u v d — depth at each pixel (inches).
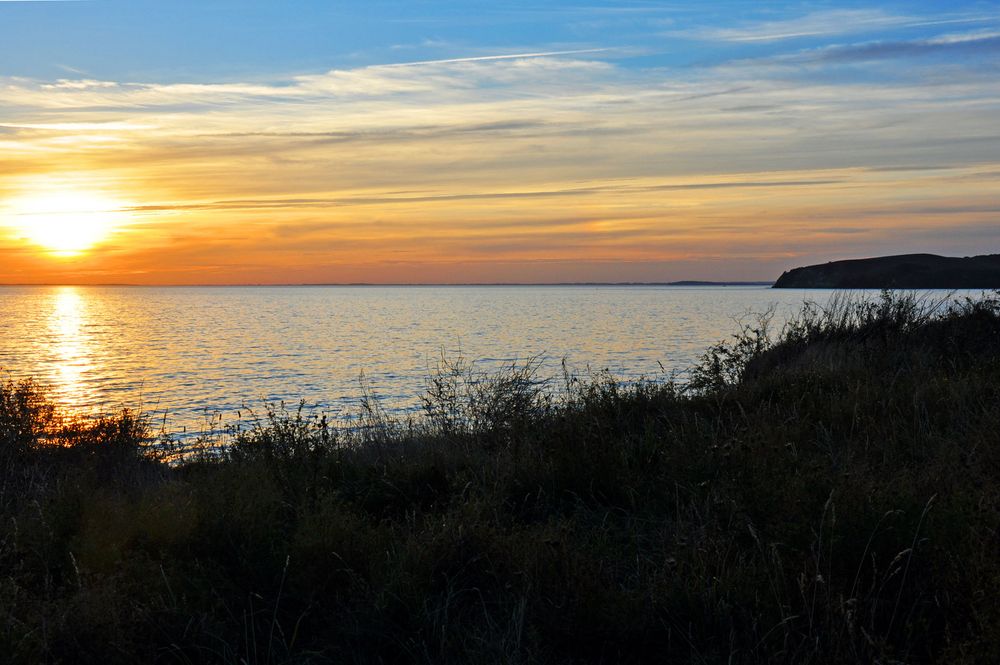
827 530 154.3
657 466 228.2
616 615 143.5
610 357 1599.4
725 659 134.8
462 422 317.7
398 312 5290.4
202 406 1010.1
